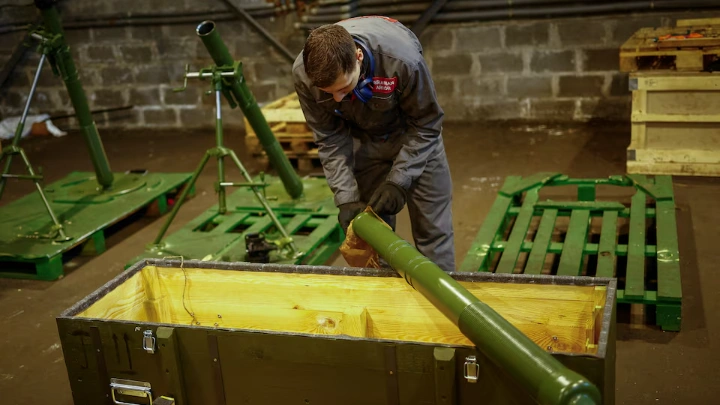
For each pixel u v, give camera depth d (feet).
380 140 9.79
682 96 15.81
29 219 15.10
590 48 21.08
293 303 8.59
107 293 8.32
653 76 15.80
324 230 13.89
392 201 8.77
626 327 10.50
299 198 15.53
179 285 8.91
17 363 10.81
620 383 9.21
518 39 21.65
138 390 7.68
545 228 12.88
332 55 7.23
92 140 15.97
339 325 8.46
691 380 9.13
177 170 20.49
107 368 7.70
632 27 20.51
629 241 12.06
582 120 21.83
